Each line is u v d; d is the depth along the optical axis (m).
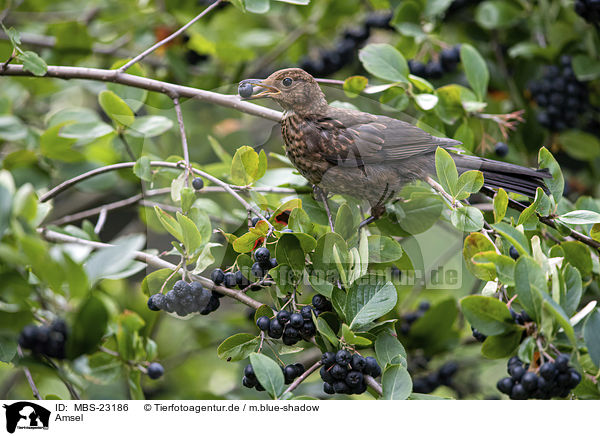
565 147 6.94
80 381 5.07
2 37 6.54
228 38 7.58
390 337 4.02
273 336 3.95
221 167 5.00
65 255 3.57
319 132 4.25
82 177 5.11
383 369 3.92
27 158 6.25
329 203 4.43
